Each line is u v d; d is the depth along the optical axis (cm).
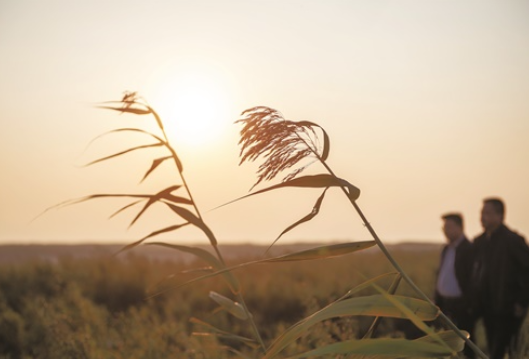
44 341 845
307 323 221
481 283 823
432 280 1468
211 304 1329
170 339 859
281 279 1653
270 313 1315
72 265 1912
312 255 233
